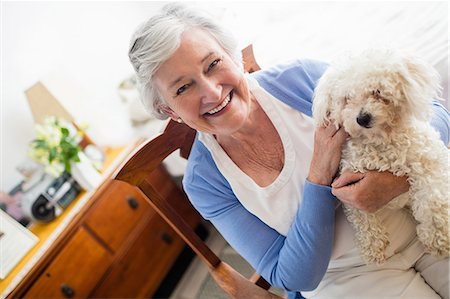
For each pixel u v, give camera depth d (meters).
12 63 1.70
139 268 1.72
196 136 0.85
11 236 1.43
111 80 2.03
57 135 1.59
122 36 2.04
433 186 0.61
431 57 0.96
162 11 0.68
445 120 0.75
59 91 1.77
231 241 0.82
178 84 0.66
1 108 1.68
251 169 0.79
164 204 0.85
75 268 1.50
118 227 1.65
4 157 1.70
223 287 0.84
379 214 0.69
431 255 0.69
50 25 1.80
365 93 0.58
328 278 0.78
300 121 0.77
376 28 1.24
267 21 1.89
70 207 1.61
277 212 0.77
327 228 0.68
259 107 0.78
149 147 0.80
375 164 0.62
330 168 0.67
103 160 1.80
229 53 0.72
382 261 0.69
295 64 0.82
